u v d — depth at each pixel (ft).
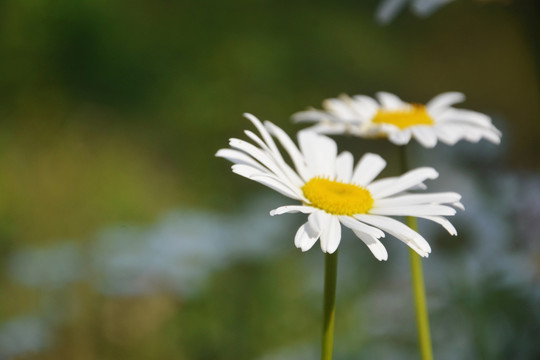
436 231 1.87
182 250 1.96
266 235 2.05
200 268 1.95
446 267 1.84
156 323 1.90
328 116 1.70
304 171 1.51
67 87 3.34
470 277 1.82
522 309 1.80
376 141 3.28
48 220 2.14
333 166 1.53
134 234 2.01
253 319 1.93
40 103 3.07
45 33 3.39
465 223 1.86
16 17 3.38
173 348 1.88
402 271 2.04
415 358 1.90
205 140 3.39
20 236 2.12
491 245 1.84
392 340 1.93
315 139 1.55
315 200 1.46
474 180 1.93
